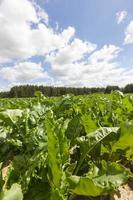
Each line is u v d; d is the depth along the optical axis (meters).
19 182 2.09
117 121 4.21
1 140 2.99
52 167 2.02
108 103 5.55
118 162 3.50
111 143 3.01
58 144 1.98
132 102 5.96
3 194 1.56
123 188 3.45
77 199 3.01
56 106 5.13
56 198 1.94
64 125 3.12
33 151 2.47
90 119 3.25
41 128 2.69
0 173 1.90
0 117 3.26
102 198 2.97
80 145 2.78
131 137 2.84
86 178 1.97
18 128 3.17
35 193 2.07
